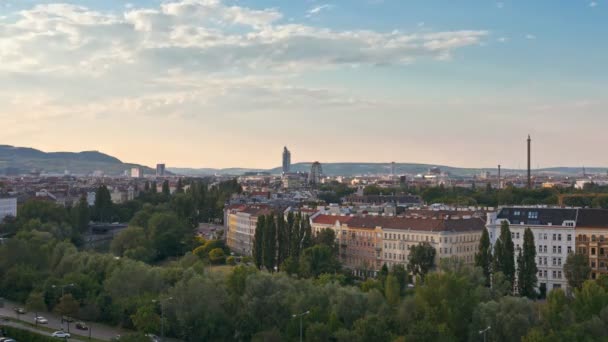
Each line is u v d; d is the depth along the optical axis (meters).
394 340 195.38
